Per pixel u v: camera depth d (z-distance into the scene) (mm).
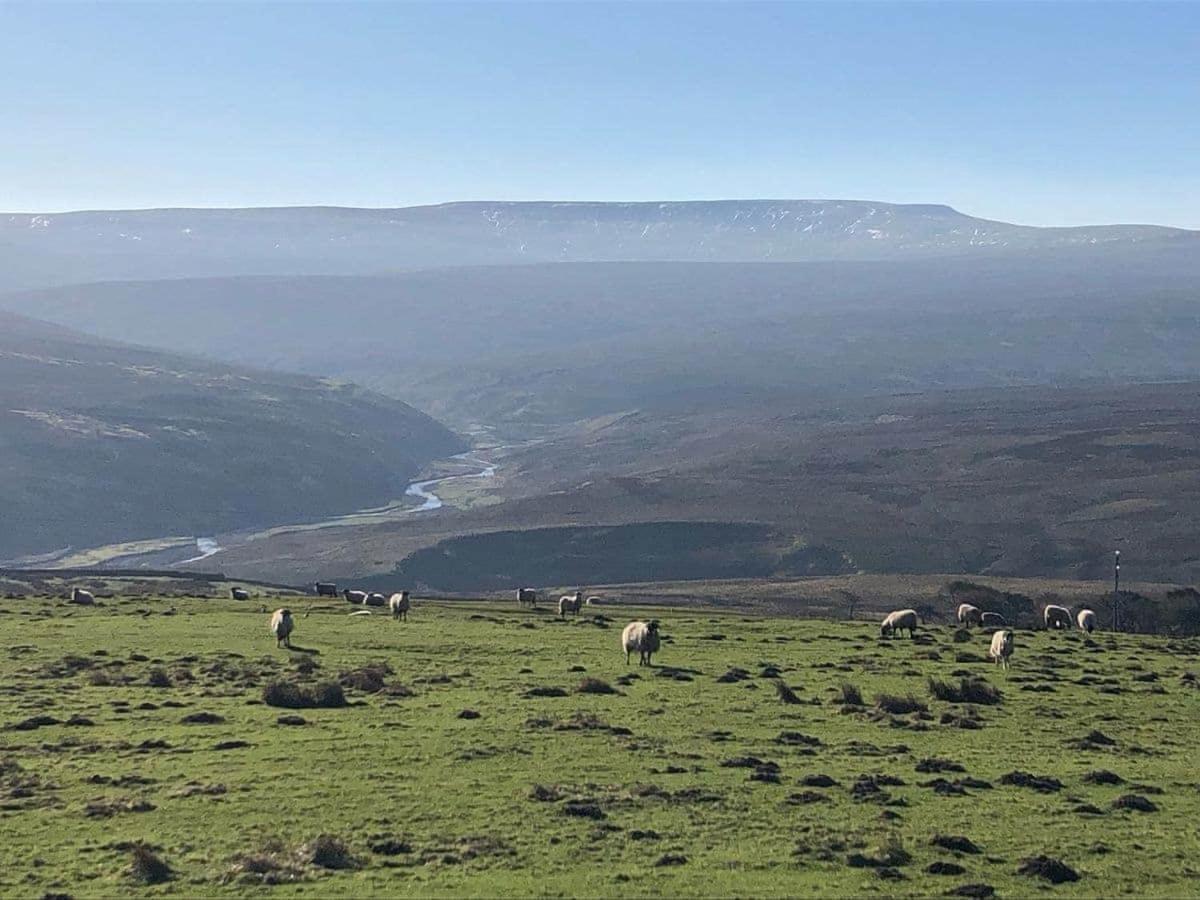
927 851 21797
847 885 19781
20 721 32594
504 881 19609
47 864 20531
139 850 20062
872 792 25750
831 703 37344
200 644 51188
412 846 21422
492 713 34250
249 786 25453
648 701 36938
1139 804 25328
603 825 22844
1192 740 33781
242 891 19109
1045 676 45875
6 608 68750
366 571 197375
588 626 62688
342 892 19062
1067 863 21453
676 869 20391
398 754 28484
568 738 30547
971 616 72312
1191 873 21000
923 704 36844
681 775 26875
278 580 195500
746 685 40750
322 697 35688
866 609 133000
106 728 31875
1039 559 194875
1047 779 27297
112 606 71625
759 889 19453
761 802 24750
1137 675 47188
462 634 56219
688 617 75812
